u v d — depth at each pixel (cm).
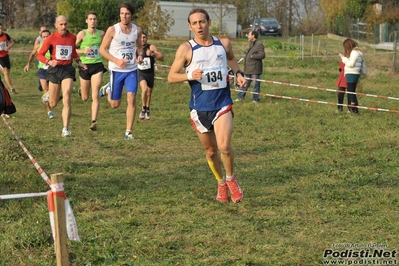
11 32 3900
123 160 923
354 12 4506
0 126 1179
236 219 639
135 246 556
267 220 636
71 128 1189
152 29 4138
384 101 1666
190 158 942
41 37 1498
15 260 526
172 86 1942
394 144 1036
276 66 2741
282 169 864
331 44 3988
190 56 660
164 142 1073
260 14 6138
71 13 4022
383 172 846
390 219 636
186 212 660
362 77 2331
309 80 2234
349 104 1434
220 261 524
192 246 562
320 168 869
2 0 5075
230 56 697
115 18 4103
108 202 693
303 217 644
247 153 987
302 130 1198
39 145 1004
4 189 727
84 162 902
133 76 1077
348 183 785
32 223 612
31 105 1524
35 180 759
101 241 571
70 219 440
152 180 798
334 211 662
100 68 1175
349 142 1056
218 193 705
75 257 536
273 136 1134
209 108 658
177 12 4500
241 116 1387
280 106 1543
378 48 3588
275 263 520
